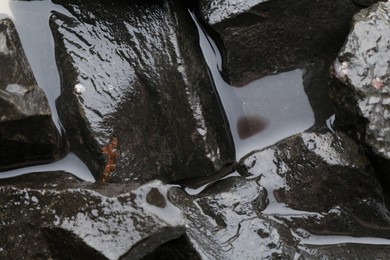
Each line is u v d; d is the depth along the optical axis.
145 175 0.97
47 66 0.99
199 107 0.98
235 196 0.97
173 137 0.98
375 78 0.97
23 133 0.95
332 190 0.98
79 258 0.90
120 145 0.97
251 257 0.93
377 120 0.96
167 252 0.93
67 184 0.93
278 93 1.03
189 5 1.02
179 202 0.96
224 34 1.00
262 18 1.01
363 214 0.99
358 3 1.02
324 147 0.98
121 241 0.89
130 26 1.00
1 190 0.93
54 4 1.01
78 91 0.97
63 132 0.98
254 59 1.02
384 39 0.99
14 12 1.00
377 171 0.98
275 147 1.00
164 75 0.98
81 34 1.00
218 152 0.98
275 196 0.98
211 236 0.94
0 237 0.92
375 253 0.97
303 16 1.02
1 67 0.94
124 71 0.99
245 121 1.02
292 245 0.96
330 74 0.99
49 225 0.91
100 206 0.90
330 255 0.96
